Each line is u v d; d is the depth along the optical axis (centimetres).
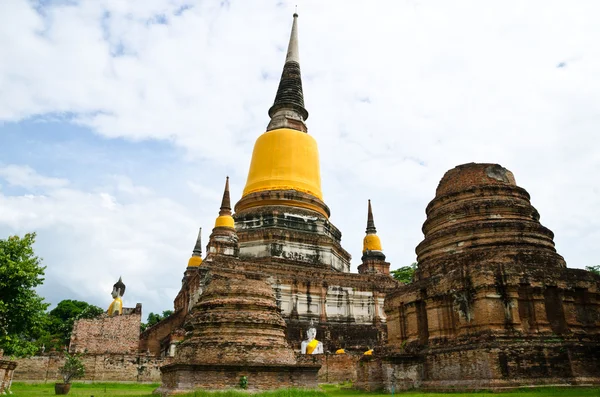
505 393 1677
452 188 2561
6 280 2391
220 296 2003
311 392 1752
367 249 5562
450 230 2395
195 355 1847
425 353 2177
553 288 2030
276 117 5203
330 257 4538
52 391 2514
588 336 1983
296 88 5369
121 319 4103
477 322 1992
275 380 1834
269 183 4750
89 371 3219
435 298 2220
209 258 4072
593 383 1802
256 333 1912
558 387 1741
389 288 4409
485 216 2362
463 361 1933
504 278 1986
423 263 2558
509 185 2472
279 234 4353
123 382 3219
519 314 1967
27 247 2509
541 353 1836
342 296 4256
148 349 4378
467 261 2225
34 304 2502
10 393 2114
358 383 2400
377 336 4153
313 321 4044
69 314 6938
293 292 4053
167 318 4572
